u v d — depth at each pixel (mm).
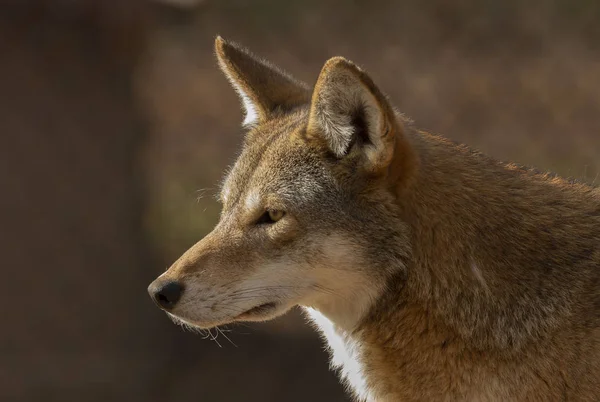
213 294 6738
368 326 6891
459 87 16219
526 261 6617
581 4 16203
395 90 16547
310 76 17516
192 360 13453
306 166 6859
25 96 12859
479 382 6613
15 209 12836
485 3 16797
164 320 13477
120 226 13344
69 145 13086
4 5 12711
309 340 13688
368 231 6707
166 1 13898
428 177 6816
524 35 16438
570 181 7395
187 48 19859
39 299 12945
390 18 17562
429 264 6660
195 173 16875
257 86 7953
